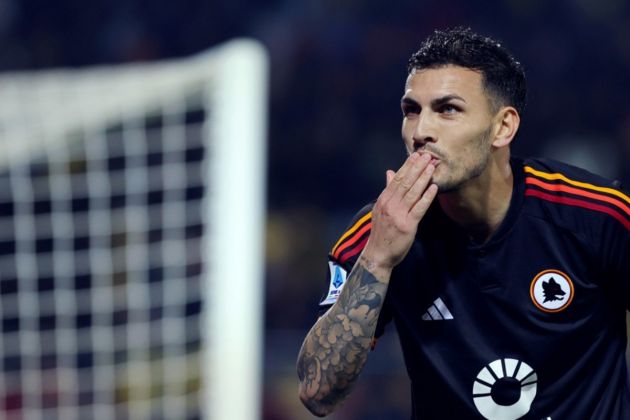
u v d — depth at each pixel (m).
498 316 10.87
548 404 10.98
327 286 11.41
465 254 10.92
